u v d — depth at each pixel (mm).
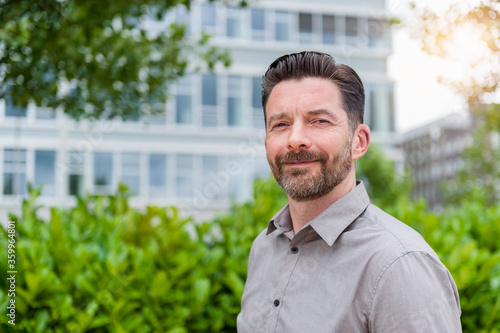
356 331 1255
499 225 3555
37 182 16625
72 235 2936
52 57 4977
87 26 4672
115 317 2432
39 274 2348
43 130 16719
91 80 5254
